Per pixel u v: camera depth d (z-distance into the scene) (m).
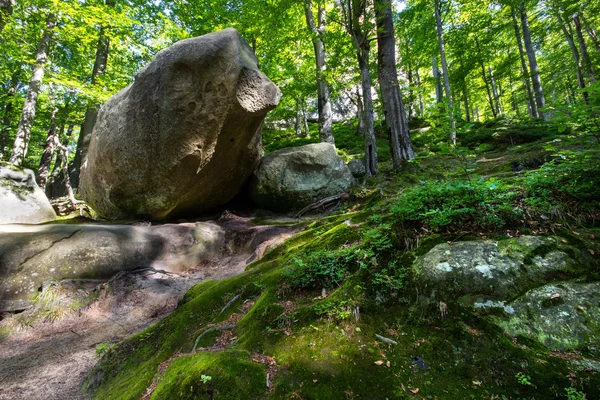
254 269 4.35
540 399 1.72
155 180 6.79
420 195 3.50
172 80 5.92
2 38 9.97
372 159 8.70
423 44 15.12
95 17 9.58
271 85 6.57
